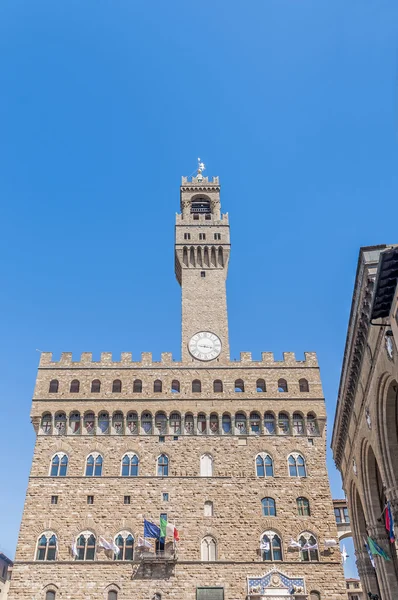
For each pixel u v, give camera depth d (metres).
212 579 68.81
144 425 79.31
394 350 42.91
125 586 68.19
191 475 75.50
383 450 49.78
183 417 79.50
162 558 69.19
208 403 80.75
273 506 73.94
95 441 77.69
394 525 51.50
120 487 74.38
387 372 46.03
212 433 78.94
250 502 73.88
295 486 75.25
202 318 90.81
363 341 50.81
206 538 71.56
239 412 80.69
